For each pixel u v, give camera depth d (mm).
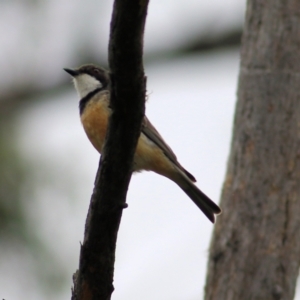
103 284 7602
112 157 7281
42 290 11609
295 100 10031
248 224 9523
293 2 10461
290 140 9859
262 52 10312
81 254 7570
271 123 9938
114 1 6477
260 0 10617
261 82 10148
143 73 6867
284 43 10281
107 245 7504
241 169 9852
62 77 17016
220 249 9531
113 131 7176
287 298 9258
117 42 6578
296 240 9469
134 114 7051
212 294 9367
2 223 11672
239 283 9266
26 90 16828
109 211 7426
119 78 6797
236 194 9750
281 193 9617
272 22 10430
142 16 6449
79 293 7637
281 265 9312
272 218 9508
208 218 11672
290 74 10125
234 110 10414
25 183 11883
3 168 11875
